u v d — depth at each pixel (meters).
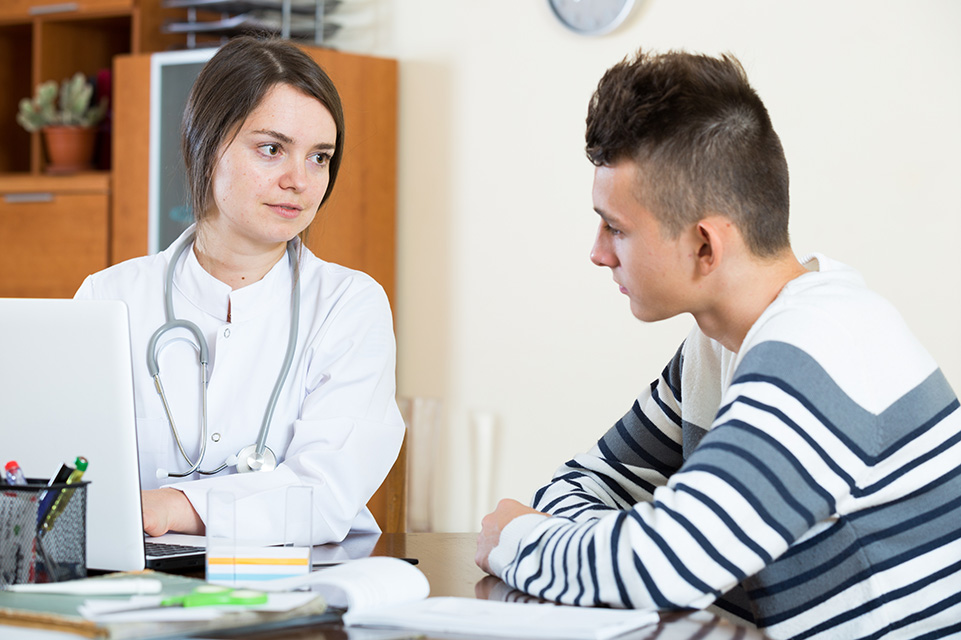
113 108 3.73
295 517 1.10
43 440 1.12
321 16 3.64
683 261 1.12
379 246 3.58
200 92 1.59
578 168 3.31
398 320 3.65
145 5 3.68
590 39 3.29
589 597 1.03
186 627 0.87
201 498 1.36
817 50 2.92
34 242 3.75
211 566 1.08
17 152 4.25
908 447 1.08
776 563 1.13
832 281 1.12
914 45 2.78
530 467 3.41
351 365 1.58
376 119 3.56
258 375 1.61
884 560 1.09
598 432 3.28
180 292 1.65
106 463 1.11
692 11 3.11
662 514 1.01
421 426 3.38
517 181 3.43
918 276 2.79
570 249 3.33
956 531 1.11
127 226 3.57
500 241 3.47
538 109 3.39
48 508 1.03
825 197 2.92
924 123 2.78
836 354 1.05
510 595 1.10
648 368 3.19
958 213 2.73
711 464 1.01
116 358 1.10
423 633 0.93
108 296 1.66
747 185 1.10
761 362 1.05
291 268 1.68
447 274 3.57
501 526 1.20
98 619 0.86
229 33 3.65
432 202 3.59
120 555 1.12
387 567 1.05
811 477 1.02
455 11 3.53
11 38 4.23
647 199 1.11
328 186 1.66
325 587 1.02
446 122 3.56
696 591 1.00
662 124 1.09
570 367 3.33
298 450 1.51
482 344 3.50
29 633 0.86
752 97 1.13
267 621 0.92
